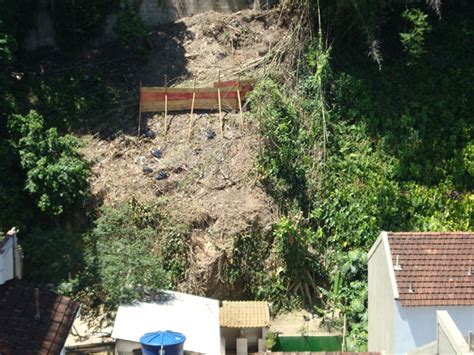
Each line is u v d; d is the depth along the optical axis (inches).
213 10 1756.9
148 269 1363.2
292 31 1664.6
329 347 1407.5
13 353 974.4
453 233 1237.1
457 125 1601.9
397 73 1665.8
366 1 1624.0
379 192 1530.5
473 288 1193.4
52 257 1392.7
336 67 1658.5
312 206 1537.9
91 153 1574.8
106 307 1332.4
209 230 1492.4
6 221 1472.7
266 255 1494.8
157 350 1143.0
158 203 1503.4
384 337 1234.0
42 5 1718.8
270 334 1393.9
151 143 1593.3
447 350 900.6
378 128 1603.1
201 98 1630.2
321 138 1584.6
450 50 1697.8
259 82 1616.6
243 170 1558.8
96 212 1509.6
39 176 1477.6
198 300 1342.3
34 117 1524.4
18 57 1702.8
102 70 1692.9
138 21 1678.2
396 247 1224.8
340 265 1482.5
